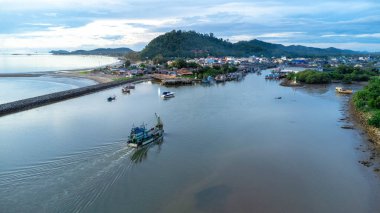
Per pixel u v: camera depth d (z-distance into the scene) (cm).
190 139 6775
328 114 9406
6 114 9650
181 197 4203
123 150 5828
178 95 13538
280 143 6550
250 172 5056
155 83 18975
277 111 9812
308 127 7862
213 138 6862
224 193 4350
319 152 6031
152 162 5416
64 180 4553
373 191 4453
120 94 14100
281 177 4881
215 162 5456
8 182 4478
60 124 8231
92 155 5597
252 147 6278
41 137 6956
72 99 12644
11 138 6931
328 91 14600
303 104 11106
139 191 4325
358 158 5731
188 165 5306
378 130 7250
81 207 3847
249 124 8112
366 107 9444
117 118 8875
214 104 11069
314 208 3997
